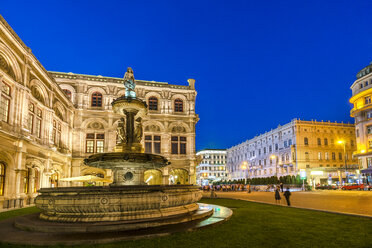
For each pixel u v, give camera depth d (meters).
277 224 12.16
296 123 77.88
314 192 45.16
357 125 61.75
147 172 43.84
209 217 12.87
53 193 11.29
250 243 8.73
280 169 84.94
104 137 41.28
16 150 22.67
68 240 8.53
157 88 44.56
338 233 10.28
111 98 42.16
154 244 8.42
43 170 28.47
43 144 28.58
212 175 130.88
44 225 9.96
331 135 80.44
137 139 16.39
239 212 16.70
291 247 8.34
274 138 89.31
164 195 11.78
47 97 29.69
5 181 21.83
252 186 70.50
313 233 10.27
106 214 10.70
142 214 11.06
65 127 36.44
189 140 44.84
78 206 10.61
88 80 41.78
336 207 19.83
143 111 17.02
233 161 121.88
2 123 21.36
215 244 8.53
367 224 12.16
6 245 8.45
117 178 15.45
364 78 60.59
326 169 69.25
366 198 28.81
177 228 10.19
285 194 21.05
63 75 41.50
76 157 39.31
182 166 43.94
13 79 22.73
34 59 25.86
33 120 26.89
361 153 58.56
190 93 46.19
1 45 21.02
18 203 22.27
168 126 44.12
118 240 8.73
